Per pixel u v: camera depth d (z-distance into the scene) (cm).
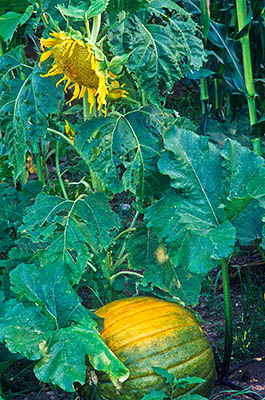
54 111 255
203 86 334
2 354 258
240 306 312
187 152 257
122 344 240
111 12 243
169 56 247
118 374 230
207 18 300
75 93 243
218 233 247
